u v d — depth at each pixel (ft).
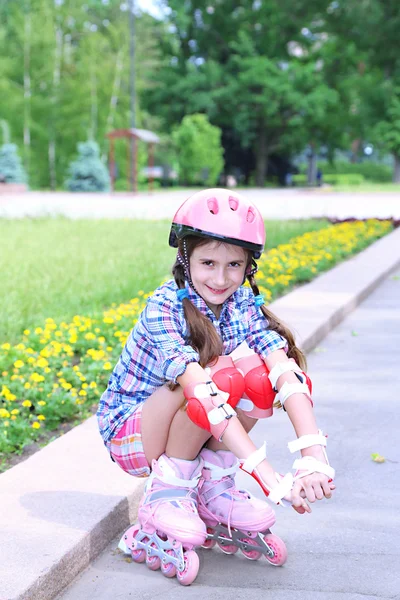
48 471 10.54
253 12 174.29
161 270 30.01
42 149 147.95
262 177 174.50
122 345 18.20
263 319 8.85
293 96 158.10
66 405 14.20
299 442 7.65
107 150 149.38
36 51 147.74
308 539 9.61
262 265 29.76
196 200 8.20
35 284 26.02
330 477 7.34
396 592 8.30
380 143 174.09
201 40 175.73
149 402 8.54
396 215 63.62
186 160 151.94
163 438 8.58
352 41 170.19
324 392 15.89
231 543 8.94
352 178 177.88
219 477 8.82
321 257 33.37
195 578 8.54
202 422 7.74
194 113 166.91
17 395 15.01
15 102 143.33
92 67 149.18
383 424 13.98
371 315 23.98
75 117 145.89
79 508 9.37
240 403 8.45
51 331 19.29
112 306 23.22
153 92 171.83
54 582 8.07
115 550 9.23
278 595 8.23
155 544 8.63
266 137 172.55
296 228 46.01
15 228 47.62
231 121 168.76
